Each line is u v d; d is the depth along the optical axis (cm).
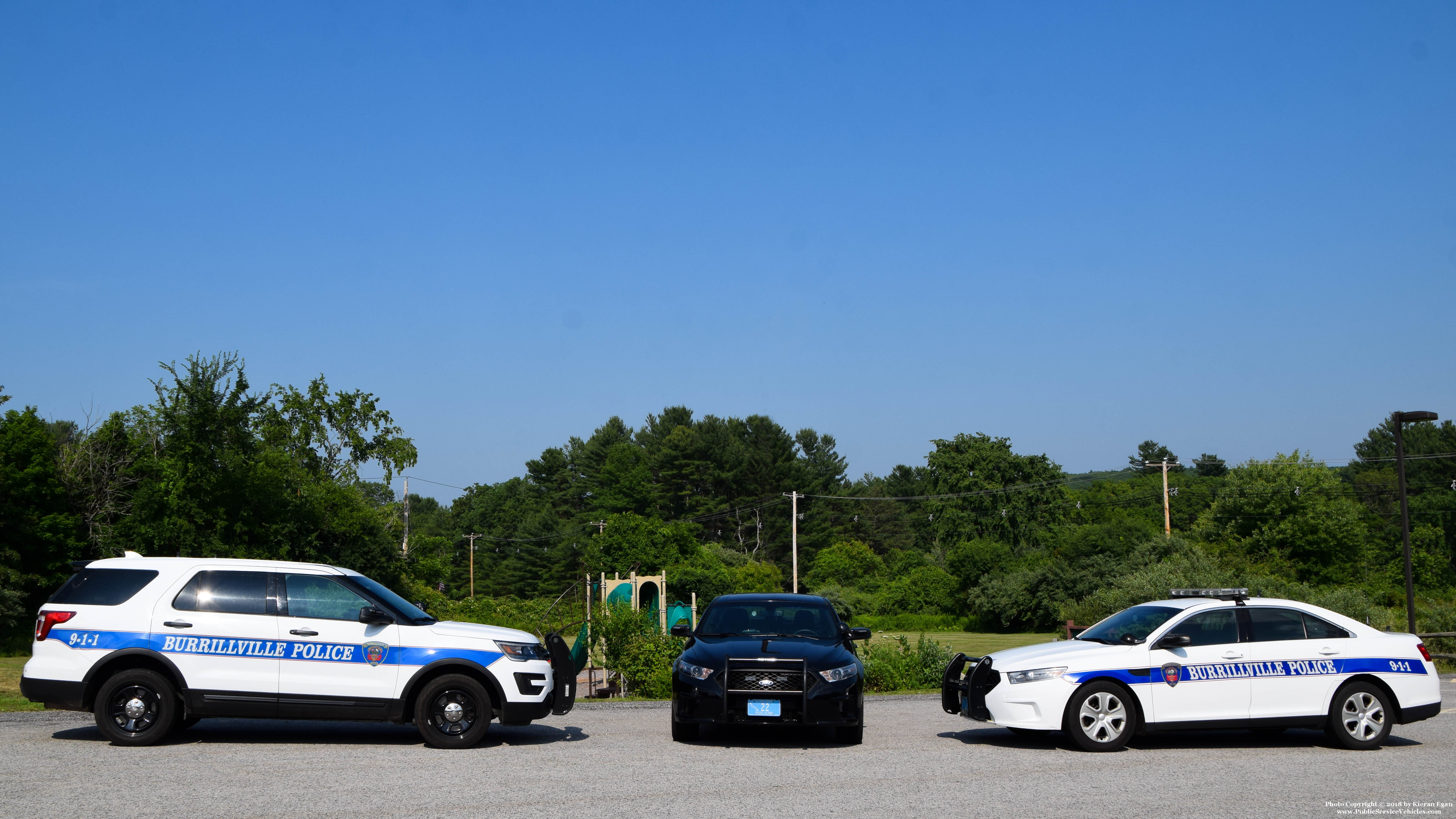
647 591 2423
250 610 1093
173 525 3055
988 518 9150
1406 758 1092
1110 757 1094
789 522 10625
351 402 5316
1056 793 880
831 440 13088
